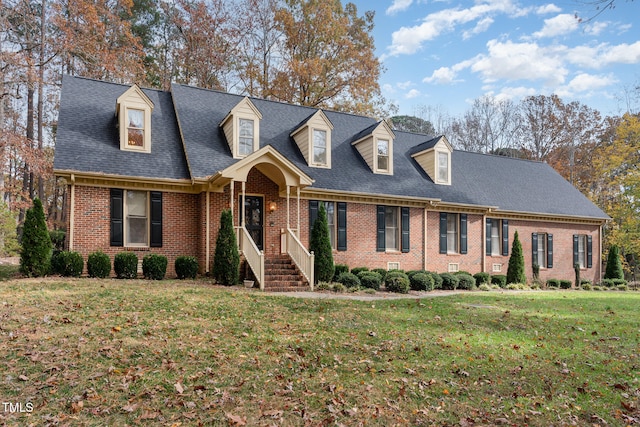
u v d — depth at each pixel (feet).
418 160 76.13
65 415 15.69
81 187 48.47
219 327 27.61
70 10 86.89
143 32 114.62
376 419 16.69
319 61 105.70
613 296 58.59
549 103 151.74
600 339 29.96
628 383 21.53
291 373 20.61
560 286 75.61
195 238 53.88
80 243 48.11
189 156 53.47
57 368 19.42
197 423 15.58
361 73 111.04
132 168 50.47
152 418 15.78
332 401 17.89
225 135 59.26
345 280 51.93
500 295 53.52
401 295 49.34
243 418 16.07
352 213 63.36
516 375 22.20
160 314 29.99
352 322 31.19
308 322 30.48
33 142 75.46
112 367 19.80
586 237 88.07
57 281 41.27
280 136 64.85
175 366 20.45
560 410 18.34
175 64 115.14
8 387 17.47
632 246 98.89
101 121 54.60
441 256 70.74
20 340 22.74
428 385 20.25
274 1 111.14
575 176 143.33
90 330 25.13
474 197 74.74
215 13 108.47
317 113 63.21
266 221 57.16
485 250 75.41
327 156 63.98
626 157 104.27
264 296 39.99
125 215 50.75
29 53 81.46
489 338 29.01
